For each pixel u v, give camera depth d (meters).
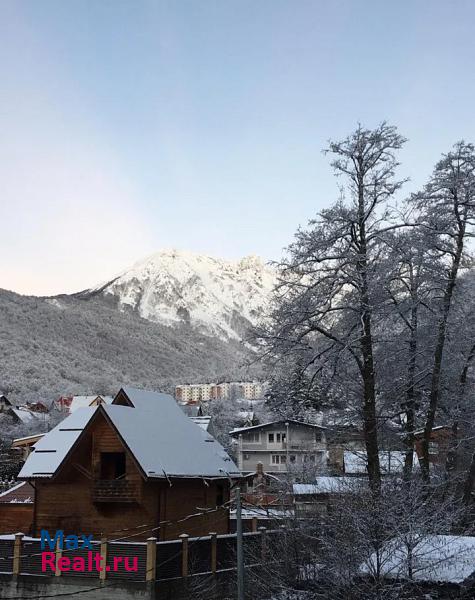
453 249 29.52
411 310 29.86
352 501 22.17
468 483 30.75
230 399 137.00
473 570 20.25
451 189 29.09
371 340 27.69
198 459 33.47
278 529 27.00
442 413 32.09
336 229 26.98
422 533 19.81
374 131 27.30
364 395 27.53
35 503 31.27
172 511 30.92
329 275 27.03
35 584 26.19
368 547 20.52
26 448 62.41
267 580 24.89
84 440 30.62
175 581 25.64
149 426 32.44
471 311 29.78
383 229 27.64
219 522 34.78
